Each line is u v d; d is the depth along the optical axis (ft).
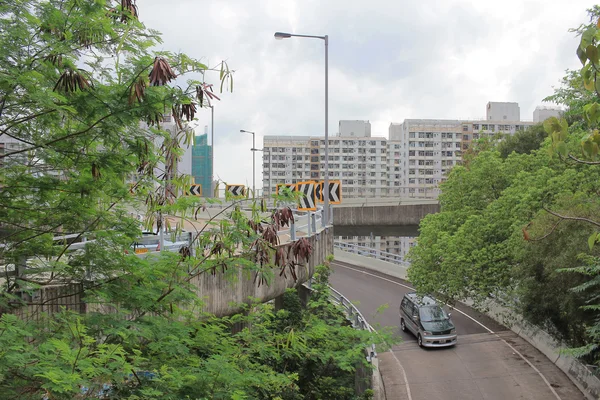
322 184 64.69
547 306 56.44
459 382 54.85
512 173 71.05
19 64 15.52
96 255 19.39
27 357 13.74
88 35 16.88
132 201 21.26
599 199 45.60
